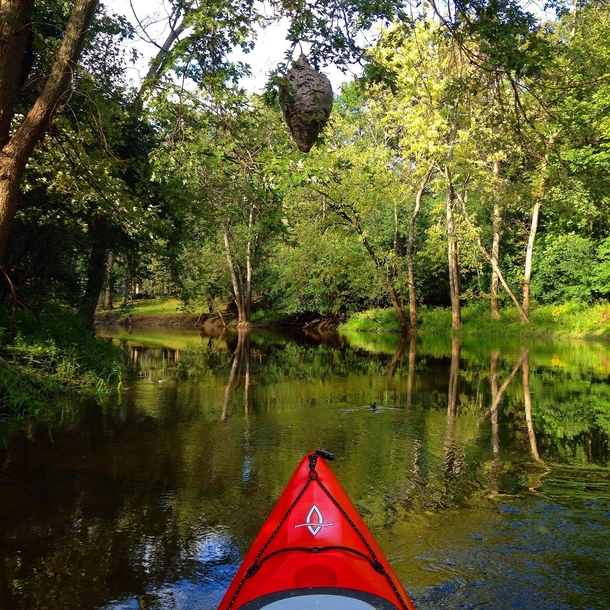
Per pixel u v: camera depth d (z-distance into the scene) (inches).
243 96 379.6
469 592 164.6
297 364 686.5
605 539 199.0
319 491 165.3
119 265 781.9
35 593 164.6
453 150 978.1
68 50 300.4
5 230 296.4
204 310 1680.6
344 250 1251.8
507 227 1221.1
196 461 286.0
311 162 347.6
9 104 291.6
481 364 675.4
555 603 159.3
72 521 212.5
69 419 369.7
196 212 486.3
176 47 353.1
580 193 405.1
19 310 516.1
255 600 125.3
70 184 453.7
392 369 634.8
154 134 621.9
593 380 550.9
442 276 1432.1
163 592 166.2
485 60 310.0
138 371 604.4
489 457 296.2
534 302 1250.6
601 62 323.9
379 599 124.9
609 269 1062.4
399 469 276.8
